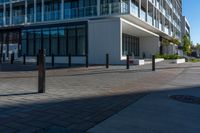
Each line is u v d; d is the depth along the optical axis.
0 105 6.04
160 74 15.17
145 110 5.82
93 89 8.93
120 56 24.86
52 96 7.36
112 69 18.44
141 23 31.39
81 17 28.00
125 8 25.95
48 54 29.72
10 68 18.97
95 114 5.36
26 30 31.61
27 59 30.62
